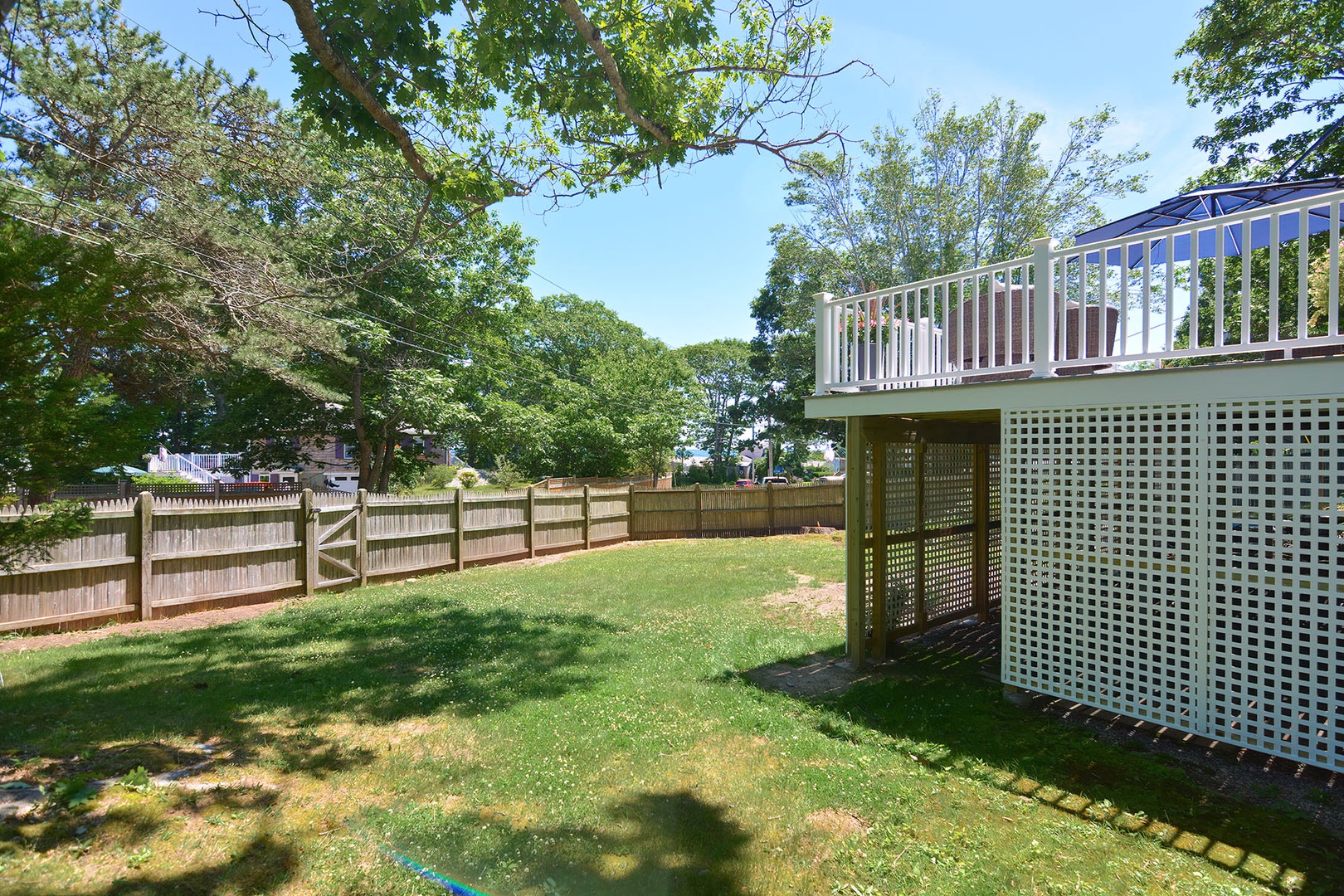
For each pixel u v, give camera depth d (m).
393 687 4.99
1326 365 3.33
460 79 5.71
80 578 6.98
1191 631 3.84
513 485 28.05
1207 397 3.73
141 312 4.10
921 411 5.29
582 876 2.60
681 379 36.75
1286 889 2.63
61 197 8.91
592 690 5.01
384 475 20.97
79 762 3.17
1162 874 2.73
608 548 15.48
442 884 2.50
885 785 3.51
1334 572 3.31
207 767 3.34
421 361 20.36
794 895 2.53
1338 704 3.29
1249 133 15.01
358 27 4.53
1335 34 12.99
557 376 32.25
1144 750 4.04
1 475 3.28
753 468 60.03
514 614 7.89
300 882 2.45
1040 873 2.73
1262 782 3.62
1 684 4.10
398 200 15.62
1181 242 7.47
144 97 9.55
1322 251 11.62
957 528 7.42
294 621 7.43
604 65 5.01
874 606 6.20
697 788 3.43
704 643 6.60
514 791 3.33
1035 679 4.61
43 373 3.43
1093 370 6.24
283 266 11.88
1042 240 4.54
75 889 2.22
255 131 10.97
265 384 17.62
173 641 6.41
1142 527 4.08
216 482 24.23
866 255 25.59
